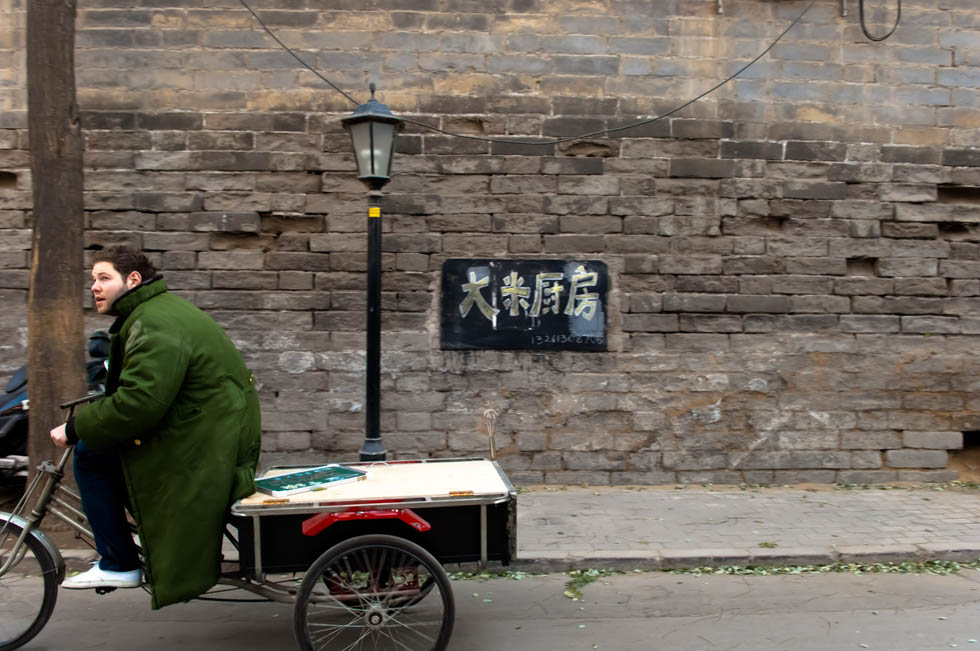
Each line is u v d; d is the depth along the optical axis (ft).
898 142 24.16
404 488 12.89
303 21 23.34
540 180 23.61
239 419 12.28
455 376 23.43
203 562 11.79
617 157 23.73
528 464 23.54
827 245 23.98
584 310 23.56
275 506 11.88
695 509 21.11
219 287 23.27
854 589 16.30
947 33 24.29
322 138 23.34
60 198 17.60
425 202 23.44
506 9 23.62
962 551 17.93
